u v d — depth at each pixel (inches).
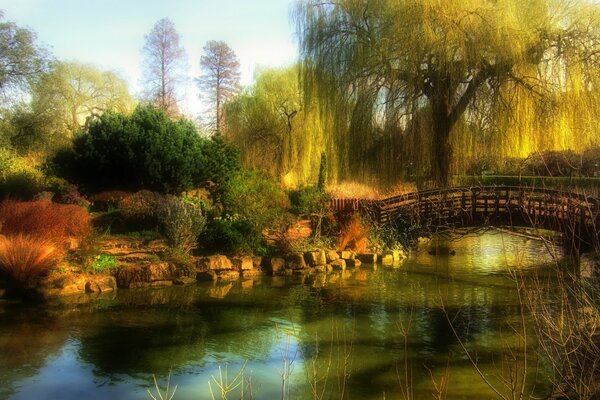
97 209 716.7
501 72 768.9
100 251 511.8
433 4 765.9
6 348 320.8
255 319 401.1
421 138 814.5
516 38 737.0
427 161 826.8
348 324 390.0
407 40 775.7
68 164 755.4
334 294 487.5
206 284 518.0
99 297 448.8
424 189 840.3
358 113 821.9
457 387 274.4
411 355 324.8
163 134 747.4
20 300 423.2
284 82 1371.8
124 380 280.1
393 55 799.1
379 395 266.1
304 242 655.8
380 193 883.4
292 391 269.4
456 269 616.4
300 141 1311.5
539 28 756.6
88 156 730.2
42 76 1269.7
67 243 509.0
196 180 759.1
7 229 501.0
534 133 761.0
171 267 516.4
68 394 260.5
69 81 1537.9
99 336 349.7
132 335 354.6
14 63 1211.2
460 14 759.1
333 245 685.3
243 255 590.2
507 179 823.7
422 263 658.8
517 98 765.3
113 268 498.0
